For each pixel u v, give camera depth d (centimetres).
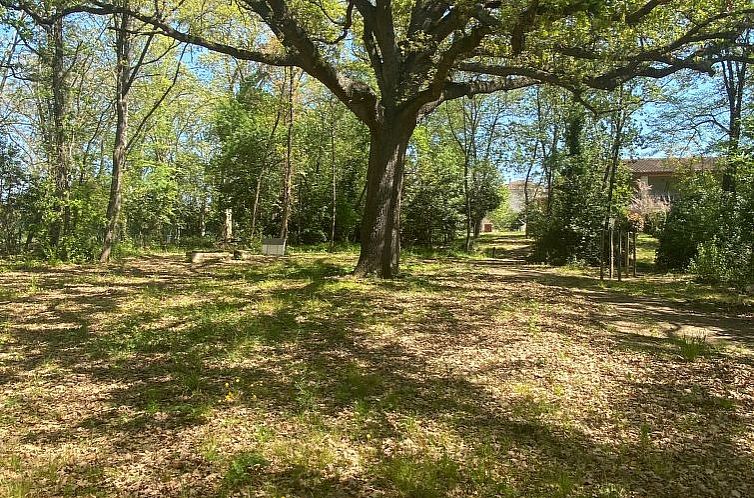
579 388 607
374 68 1506
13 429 479
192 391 573
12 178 1884
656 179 4362
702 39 1252
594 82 1387
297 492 376
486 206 3762
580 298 1286
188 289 1286
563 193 2430
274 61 1416
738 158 1457
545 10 894
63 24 1981
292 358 696
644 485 399
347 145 3381
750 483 405
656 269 2131
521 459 434
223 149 3120
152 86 2731
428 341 799
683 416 531
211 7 2005
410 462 419
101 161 2486
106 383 599
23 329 848
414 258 2614
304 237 3350
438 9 1511
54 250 1909
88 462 418
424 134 3066
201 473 400
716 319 1046
